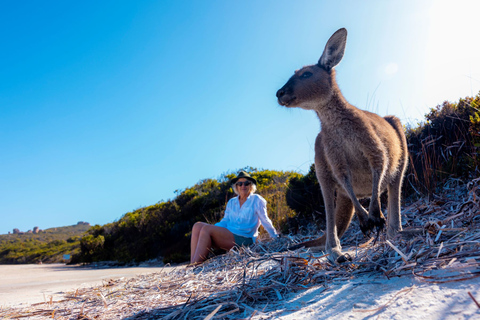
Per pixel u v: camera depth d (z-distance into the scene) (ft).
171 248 37.93
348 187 11.84
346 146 12.05
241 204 20.93
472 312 4.36
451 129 20.13
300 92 12.53
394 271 6.89
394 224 12.87
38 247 105.09
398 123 15.19
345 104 12.44
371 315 5.10
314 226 22.53
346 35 13.33
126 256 43.42
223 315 6.97
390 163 12.75
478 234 7.67
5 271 40.24
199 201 41.47
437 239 8.14
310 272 8.67
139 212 51.60
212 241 19.51
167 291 11.09
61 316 9.64
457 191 16.67
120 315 8.76
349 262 8.71
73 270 36.68
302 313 6.06
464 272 5.75
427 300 5.10
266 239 20.51
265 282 8.93
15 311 10.92
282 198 29.25
